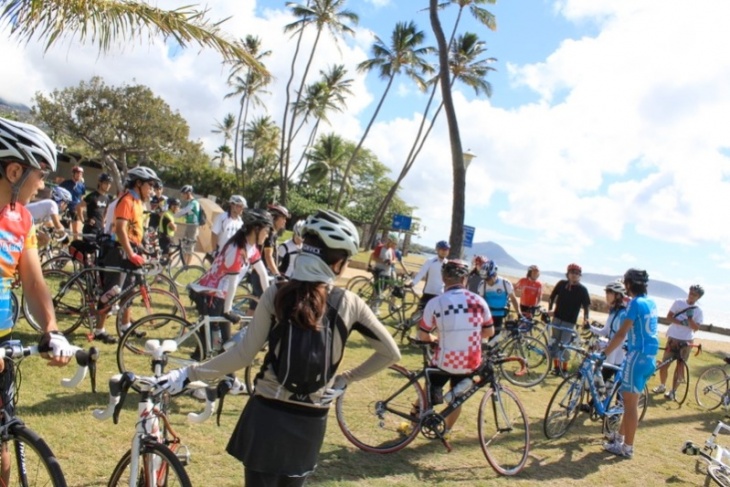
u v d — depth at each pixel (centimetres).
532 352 856
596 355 600
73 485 344
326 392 231
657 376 1037
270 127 5475
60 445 389
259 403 227
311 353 218
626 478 521
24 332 616
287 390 223
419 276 918
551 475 501
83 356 229
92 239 656
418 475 456
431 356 526
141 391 246
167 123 3600
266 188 4900
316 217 234
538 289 986
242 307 728
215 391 247
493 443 534
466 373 493
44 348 225
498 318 841
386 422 512
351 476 434
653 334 572
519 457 517
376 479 436
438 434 492
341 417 499
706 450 547
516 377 834
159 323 556
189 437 443
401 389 507
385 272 1113
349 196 5684
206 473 392
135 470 244
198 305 532
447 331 488
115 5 589
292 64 3544
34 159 233
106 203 887
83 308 618
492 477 473
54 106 3388
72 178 1039
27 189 238
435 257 915
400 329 926
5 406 244
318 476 424
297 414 224
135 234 616
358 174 5928
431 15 1315
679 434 693
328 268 230
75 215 966
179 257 1189
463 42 3170
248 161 5409
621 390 586
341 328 229
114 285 614
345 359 739
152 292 630
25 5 540
